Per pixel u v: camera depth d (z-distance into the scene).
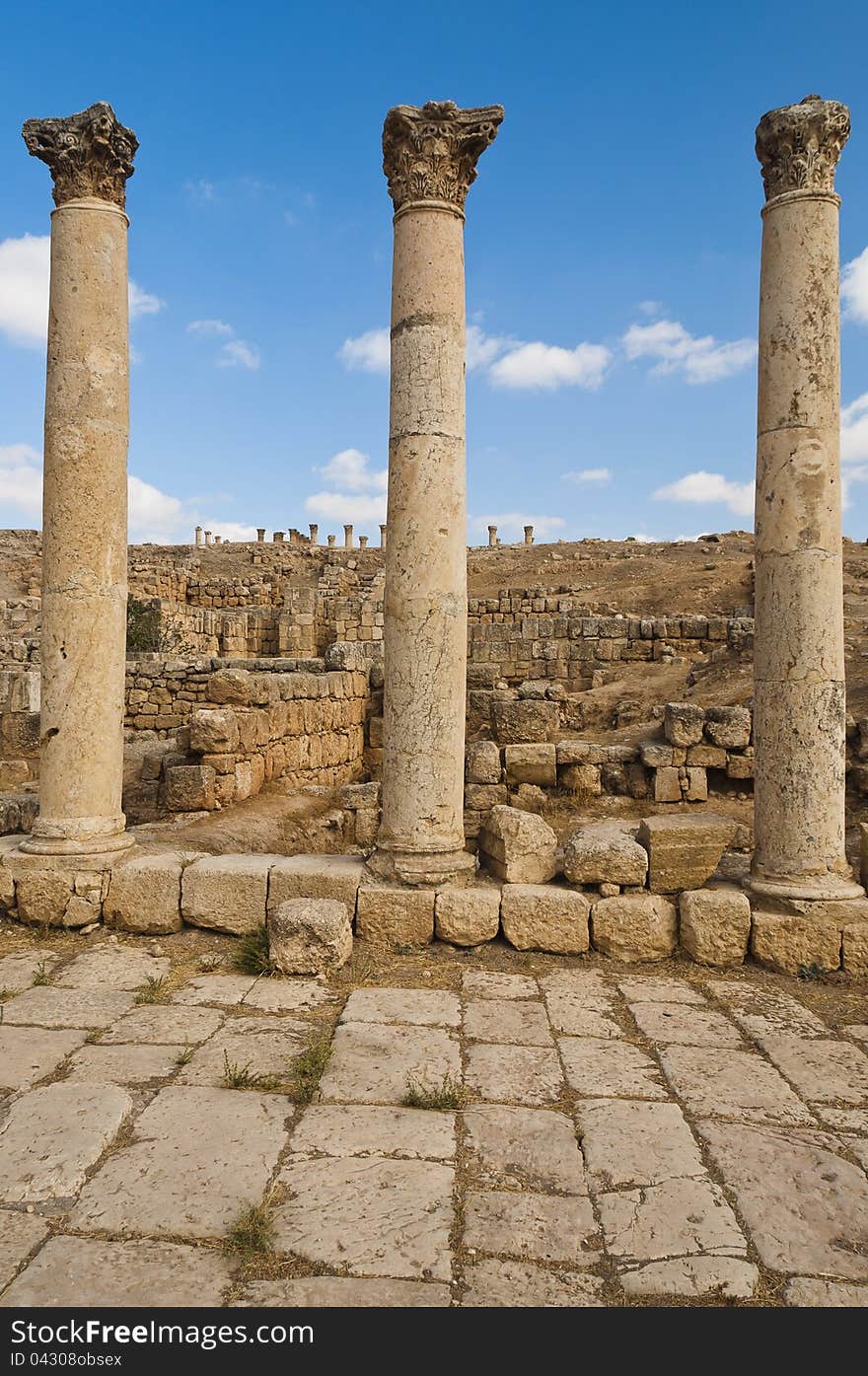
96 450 7.66
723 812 12.84
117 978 6.41
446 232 7.40
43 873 7.47
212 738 11.52
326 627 30.83
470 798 13.56
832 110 6.93
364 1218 3.56
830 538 7.03
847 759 12.80
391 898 7.10
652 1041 5.46
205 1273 3.23
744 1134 4.31
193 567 37.72
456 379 7.43
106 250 7.73
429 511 7.30
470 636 23.81
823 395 7.03
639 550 51.34
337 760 16.38
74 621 7.63
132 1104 4.48
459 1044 5.32
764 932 6.84
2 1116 4.28
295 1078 4.80
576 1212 3.65
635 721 17.36
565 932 7.03
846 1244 3.49
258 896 7.28
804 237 7.03
